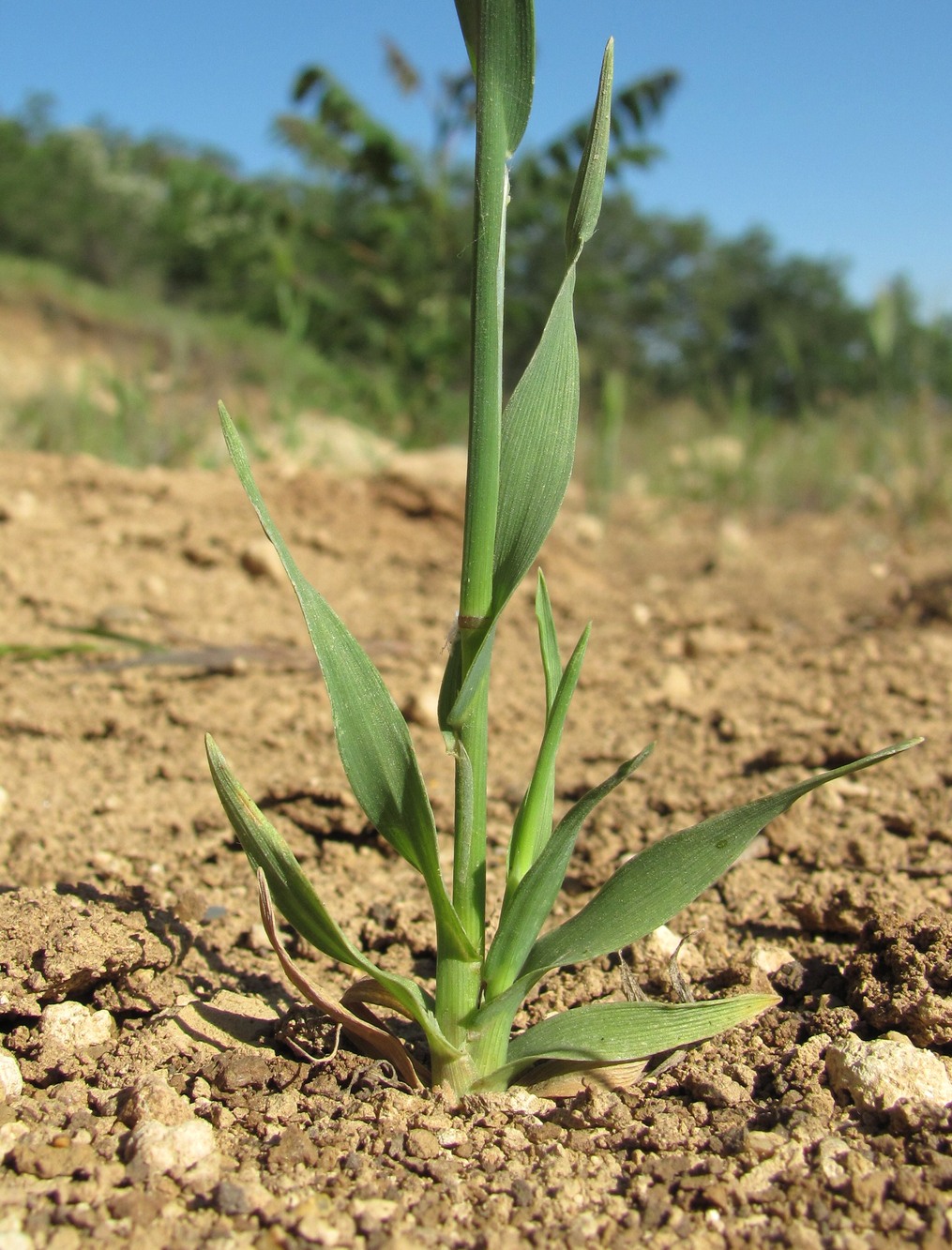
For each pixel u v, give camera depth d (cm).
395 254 123
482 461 17
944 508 71
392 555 56
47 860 27
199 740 34
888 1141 17
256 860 18
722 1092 19
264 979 23
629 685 41
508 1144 17
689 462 92
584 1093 19
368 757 17
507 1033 19
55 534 52
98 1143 17
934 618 48
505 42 16
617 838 29
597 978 23
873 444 80
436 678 39
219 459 75
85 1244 15
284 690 38
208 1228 15
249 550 50
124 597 46
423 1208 16
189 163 115
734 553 65
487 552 17
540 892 18
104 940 21
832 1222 15
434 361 119
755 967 23
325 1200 16
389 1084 19
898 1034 20
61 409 77
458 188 129
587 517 77
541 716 38
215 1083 19
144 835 29
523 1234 15
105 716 35
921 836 28
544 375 17
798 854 28
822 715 36
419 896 27
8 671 39
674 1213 16
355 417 112
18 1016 20
